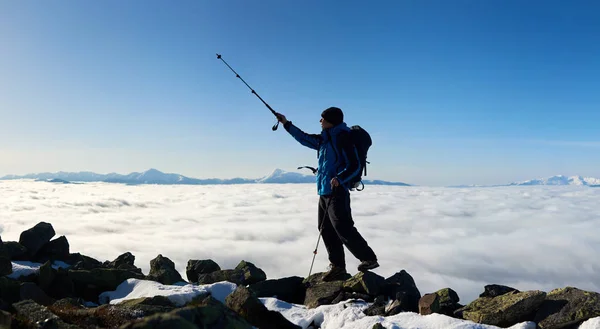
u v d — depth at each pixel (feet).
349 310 17.38
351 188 20.62
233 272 24.40
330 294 19.95
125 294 20.61
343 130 20.76
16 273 21.57
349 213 20.57
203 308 11.92
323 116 21.15
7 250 24.75
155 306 16.51
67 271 21.80
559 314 14.94
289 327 16.80
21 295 17.72
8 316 13.05
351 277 20.80
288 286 22.58
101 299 20.77
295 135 21.44
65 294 20.77
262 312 17.17
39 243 26.91
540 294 15.88
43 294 18.85
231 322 12.30
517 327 14.73
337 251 22.09
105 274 21.95
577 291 15.72
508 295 16.84
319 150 21.33
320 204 21.98
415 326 14.96
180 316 10.06
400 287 19.62
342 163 20.48
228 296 18.34
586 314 14.24
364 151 20.65
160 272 24.40
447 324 14.66
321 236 22.27
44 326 13.87
